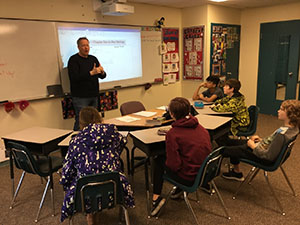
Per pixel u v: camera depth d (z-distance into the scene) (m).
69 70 3.74
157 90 5.50
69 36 3.95
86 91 3.85
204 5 5.12
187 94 5.89
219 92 4.05
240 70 6.32
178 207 2.46
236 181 2.90
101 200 1.70
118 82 4.72
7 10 3.29
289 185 2.58
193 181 1.97
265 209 2.39
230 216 2.30
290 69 5.46
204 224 2.21
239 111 3.14
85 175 1.68
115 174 1.66
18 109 3.58
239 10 5.91
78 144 1.78
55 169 2.38
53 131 2.64
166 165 2.07
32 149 2.49
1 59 3.32
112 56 4.54
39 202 2.61
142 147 2.31
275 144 2.17
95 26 4.23
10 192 2.81
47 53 3.74
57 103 3.98
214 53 5.45
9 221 2.32
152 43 5.17
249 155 2.44
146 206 2.49
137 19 4.82
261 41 5.79
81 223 2.27
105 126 1.84
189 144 1.97
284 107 2.18
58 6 3.76
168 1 4.71
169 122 3.00
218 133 2.75
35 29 3.57
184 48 5.70
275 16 5.49
